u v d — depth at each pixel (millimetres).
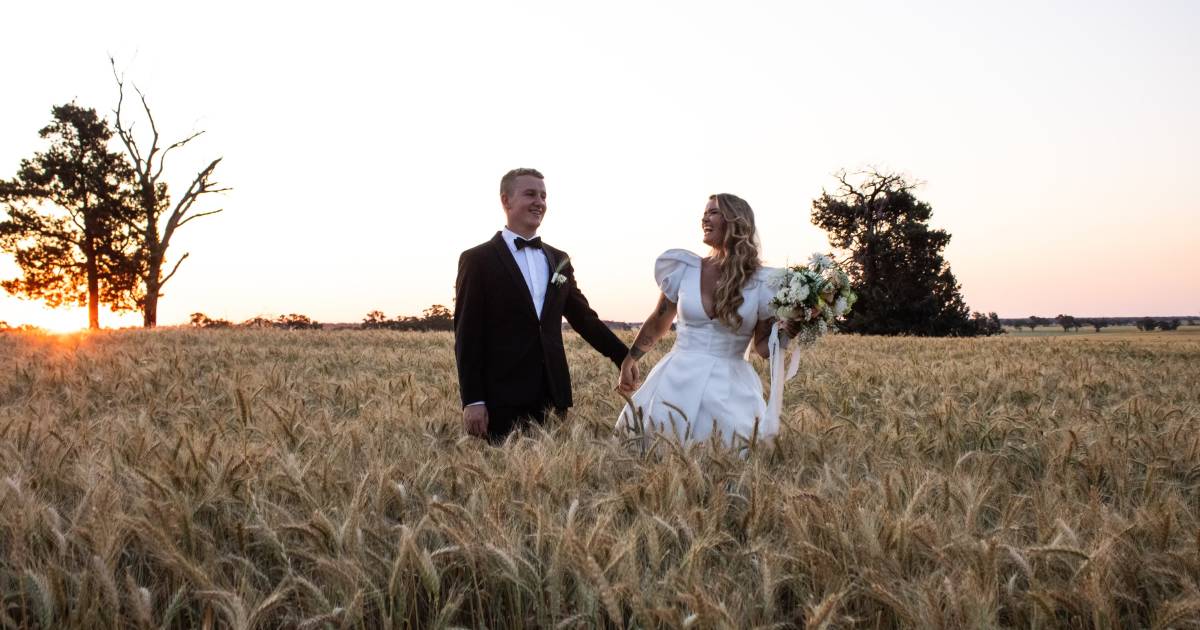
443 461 3635
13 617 2400
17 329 20875
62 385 7293
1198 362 12656
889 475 3201
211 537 2732
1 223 37594
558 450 3797
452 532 2527
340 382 7246
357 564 2402
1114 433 4586
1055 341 18922
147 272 38719
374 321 29859
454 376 8641
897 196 47000
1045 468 4027
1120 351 15281
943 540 2600
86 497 2852
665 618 2037
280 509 2867
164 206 39094
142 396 6320
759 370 9562
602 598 2205
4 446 3873
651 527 2594
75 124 38781
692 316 4754
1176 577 2449
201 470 3273
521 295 4918
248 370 8586
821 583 2449
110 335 17344
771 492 3008
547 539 2621
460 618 2535
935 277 46281
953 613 2170
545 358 4945
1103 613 2186
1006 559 2529
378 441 4168
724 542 2865
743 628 2205
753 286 4633
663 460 3561
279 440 4195
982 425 4945
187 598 2391
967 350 15070
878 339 19828
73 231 39250
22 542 2477
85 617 2178
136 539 2762
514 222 5082
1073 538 2504
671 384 4773
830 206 49031
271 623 2441
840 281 4477
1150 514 2852
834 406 6242
